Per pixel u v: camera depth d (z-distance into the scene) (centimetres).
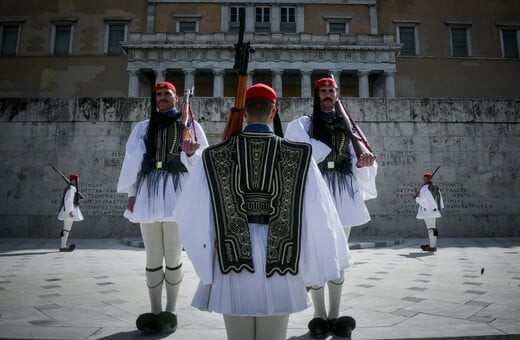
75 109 1487
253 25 4388
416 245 1174
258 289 196
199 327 346
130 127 1476
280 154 215
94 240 1345
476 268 694
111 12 4328
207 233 206
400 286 532
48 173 1449
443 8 4441
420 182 1478
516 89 4334
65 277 614
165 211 336
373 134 1495
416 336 312
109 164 1455
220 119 1475
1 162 1452
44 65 4219
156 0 4359
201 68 3728
